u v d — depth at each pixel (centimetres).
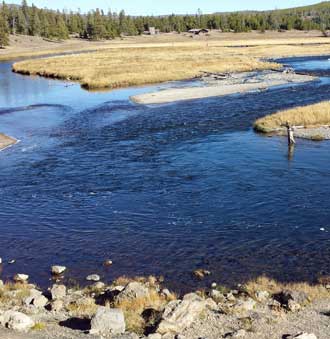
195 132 4275
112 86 7338
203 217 2442
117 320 1295
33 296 1575
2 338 1215
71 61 10512
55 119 5159
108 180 3094
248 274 1847
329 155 3412
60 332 1277
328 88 6425
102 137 4269
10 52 15225
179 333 1280
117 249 2123
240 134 4128
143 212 2542
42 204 2719
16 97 6769
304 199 2627
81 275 1891
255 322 1347
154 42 18475
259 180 2964
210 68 8794
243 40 18212
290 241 2134
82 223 2433
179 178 3069
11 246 2191
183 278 1827
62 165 3475
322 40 16850
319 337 1266
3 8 19988
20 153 3856
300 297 1515
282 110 5034
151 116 5069
